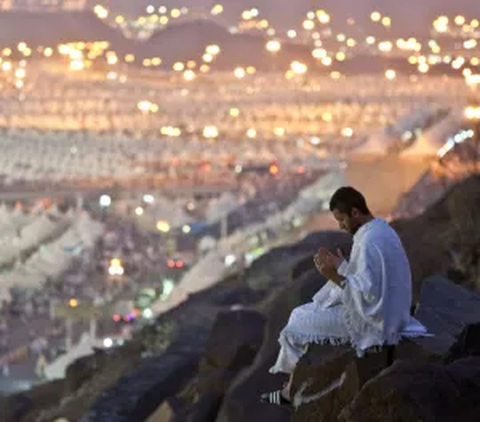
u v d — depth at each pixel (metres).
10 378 44.09
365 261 9.38
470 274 15.27
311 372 9.98
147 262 72.81
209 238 76.00
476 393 8.15
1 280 65.75
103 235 79.44
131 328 50.94
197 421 15.12
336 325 9.78
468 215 15.70
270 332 14.86
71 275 68.00
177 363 18.47
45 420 21.06
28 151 123.75
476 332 9.81
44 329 55.50
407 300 9.47
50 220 82.50
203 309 22.31
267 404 13.31
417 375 8.22
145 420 17.25
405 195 31.69
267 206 84.94
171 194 106.19
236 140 134.25
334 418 9.74
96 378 22.31
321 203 67.12
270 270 23.97
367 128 133.88
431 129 64.75
